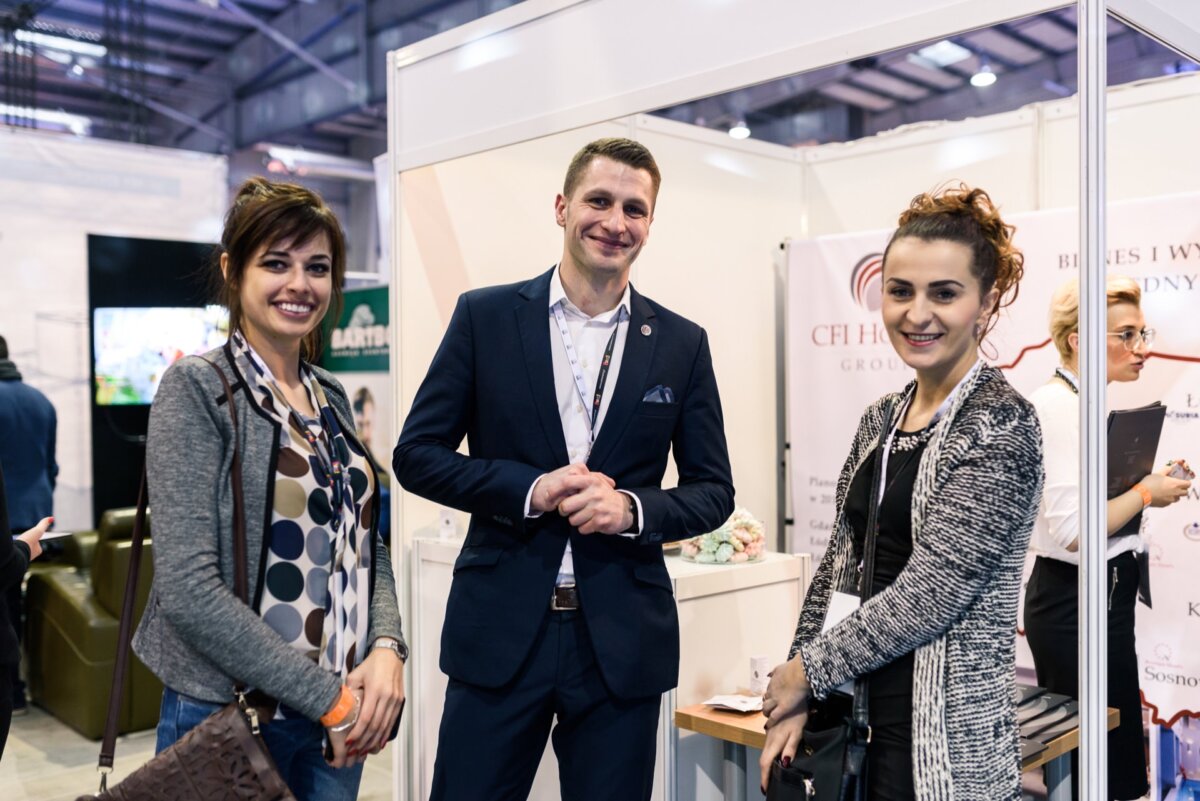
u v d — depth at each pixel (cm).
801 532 353
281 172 1055
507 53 236
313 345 171
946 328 146
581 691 174
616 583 173
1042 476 141
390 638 157
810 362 346
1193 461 185
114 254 621
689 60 198
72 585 429
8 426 479
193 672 139
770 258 345
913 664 143
